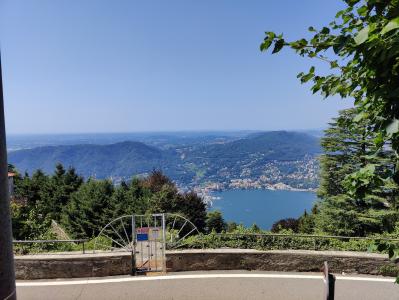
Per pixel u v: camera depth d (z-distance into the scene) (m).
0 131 1.45
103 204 32.00
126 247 9.45
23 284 7.45
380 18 2.26
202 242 8.62
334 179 23.56
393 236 8.05
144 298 6.81
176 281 7.57
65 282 7.54
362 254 7.91
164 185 34.31
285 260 8.08
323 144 23.59
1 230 1.46
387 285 7.23
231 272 8.02
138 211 31.34
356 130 3.15
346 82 3.01
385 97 2.44
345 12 2.77
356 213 21.52
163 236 8.97
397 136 2.48
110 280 7.63
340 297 6.74
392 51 2.16
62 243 10.52
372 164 2.76
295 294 6.91
